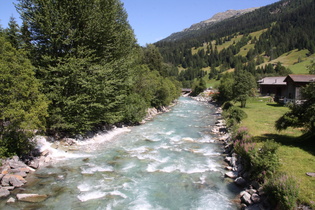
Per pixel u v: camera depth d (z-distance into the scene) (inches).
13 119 564.4
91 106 929.5
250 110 1571.1
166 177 595.8
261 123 1069.1
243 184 534.0
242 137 743.7
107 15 1035.9
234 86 1759.4
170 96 2372.0
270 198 406.0
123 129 1189.1
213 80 6373.0
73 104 842.2
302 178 445.1
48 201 468.1
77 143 878.4
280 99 2018.9
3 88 554.9
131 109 1311.5
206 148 855.7
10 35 865.5
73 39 880.9
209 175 606.5
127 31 1272.1
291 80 1860.2
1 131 593.9
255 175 507.8
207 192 514.3
